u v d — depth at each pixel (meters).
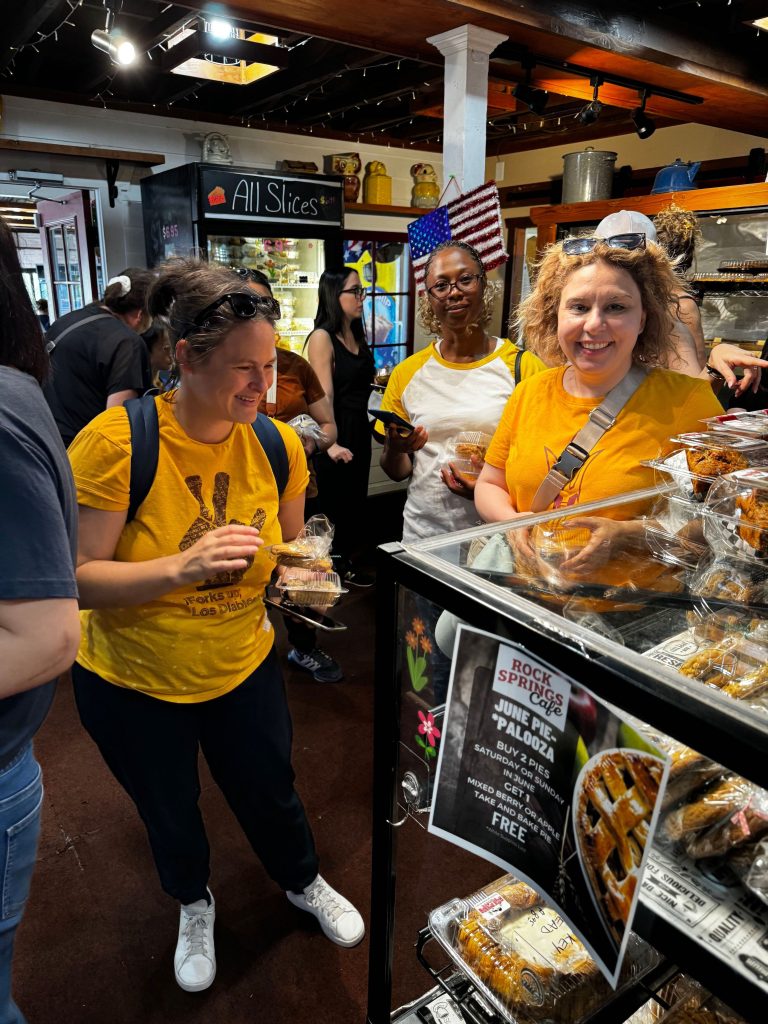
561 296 1.29
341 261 4.52
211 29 2.90
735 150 4.35
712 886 0.62
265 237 4.11
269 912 1.79
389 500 5.45
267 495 1.40
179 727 1.40
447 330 1.97
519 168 5.61
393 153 5.52
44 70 3.78
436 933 0.99
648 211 3.57
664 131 4.67
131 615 1.30
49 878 1.89
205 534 1.31
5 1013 1.07
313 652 2.89
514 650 0.70
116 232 4.40
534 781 0.72
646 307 1.27
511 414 1.49
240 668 1.41
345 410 3.46
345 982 1.61
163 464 1.25
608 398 1.29
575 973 0.89
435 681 0.83
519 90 3.02
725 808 0.61
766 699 0.60
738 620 0.74
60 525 0.91
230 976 1.62
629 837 0.62
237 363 1.17
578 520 1.01
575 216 3.90
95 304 2.82
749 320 3.66
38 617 0.88
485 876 1.03
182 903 1.64
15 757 0.98
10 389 0.88
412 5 2.36
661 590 0.80
